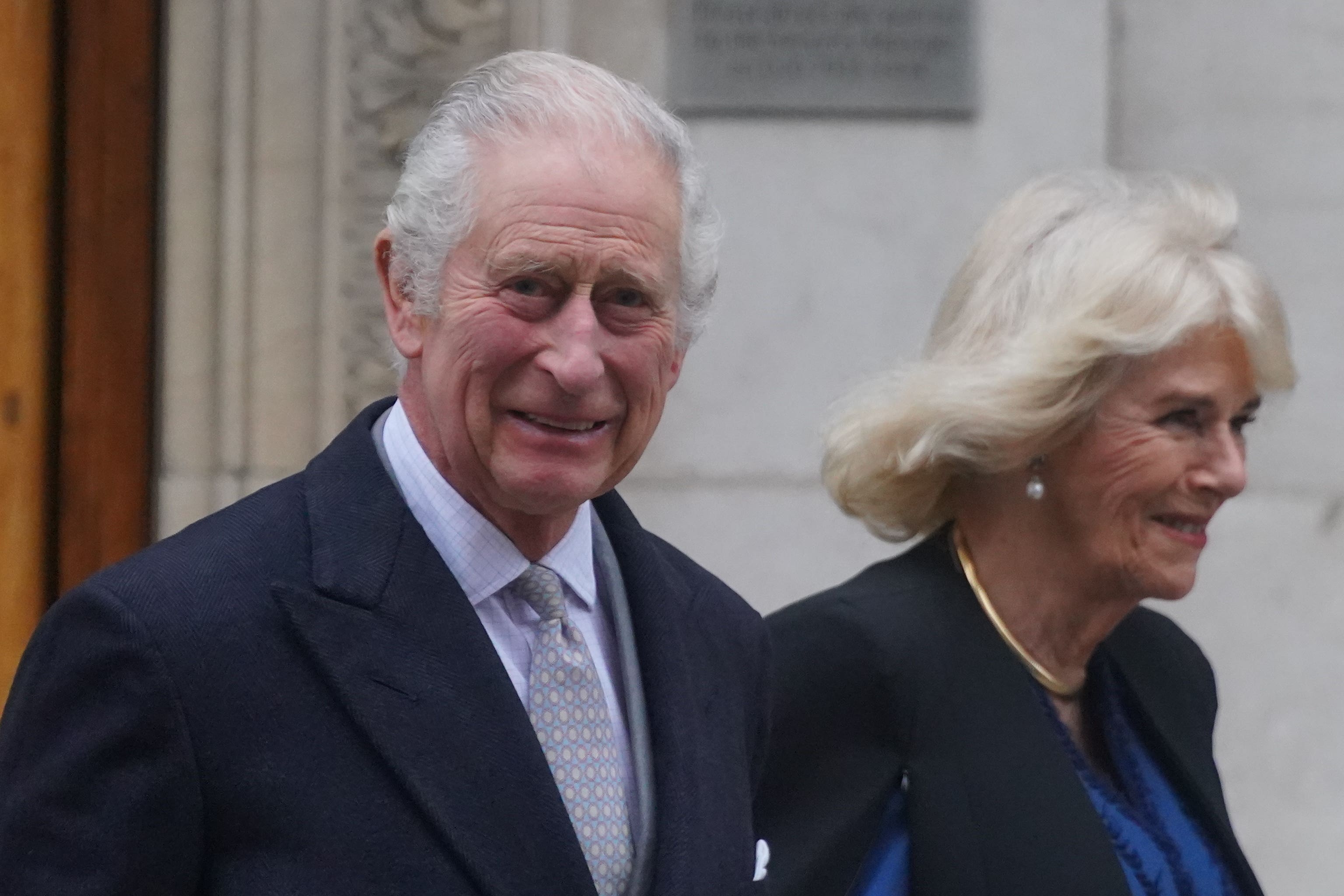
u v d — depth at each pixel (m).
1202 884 8.52
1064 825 8.09
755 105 14.03
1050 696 8.86
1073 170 9.25
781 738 8.34
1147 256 8.30
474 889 5.59
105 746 5.32
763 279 14.05
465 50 13.47
